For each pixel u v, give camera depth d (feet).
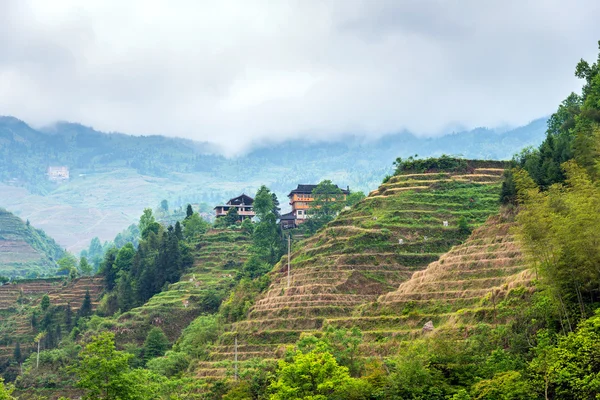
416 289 490.90
